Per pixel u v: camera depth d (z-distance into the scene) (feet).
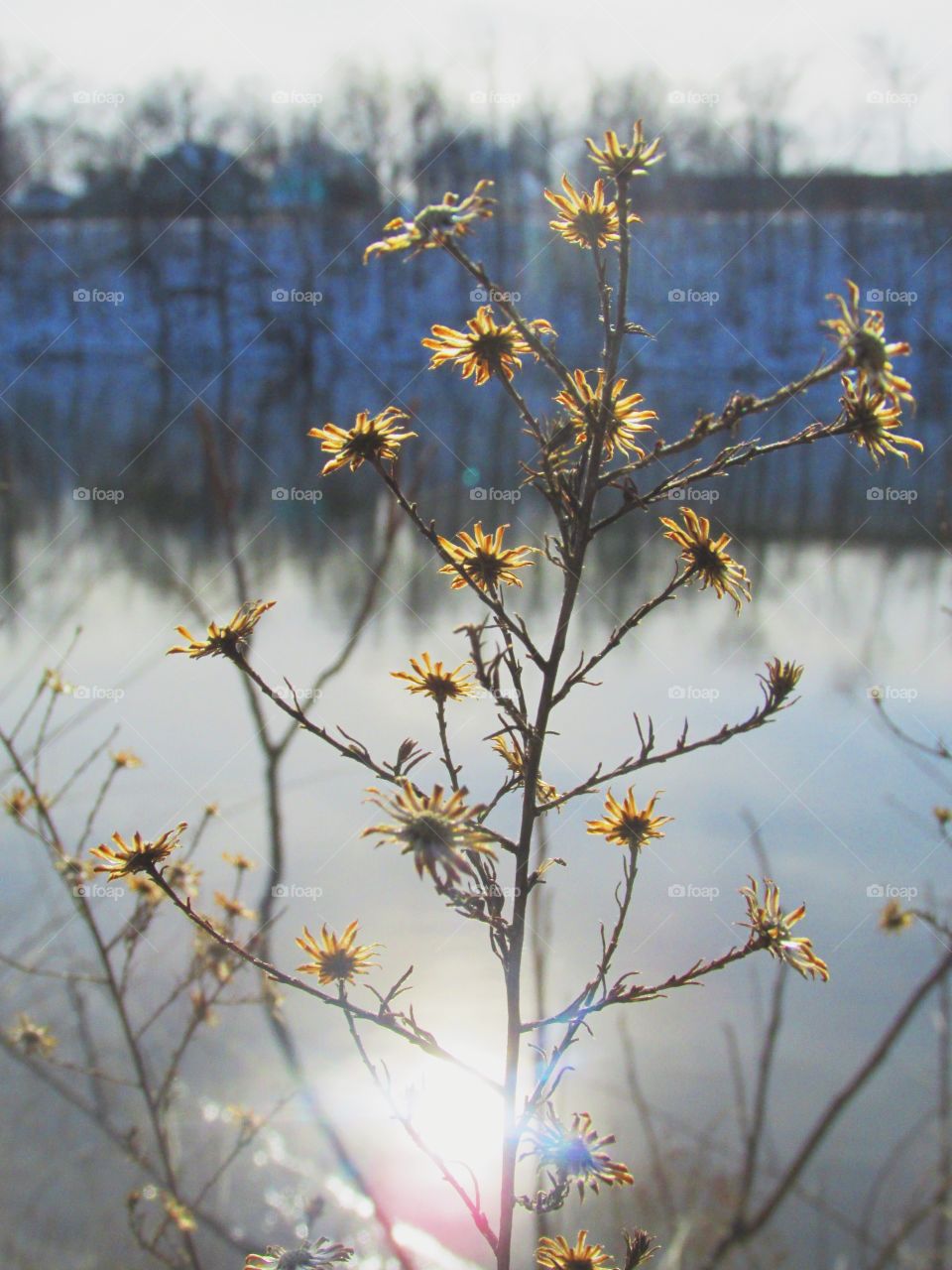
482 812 4.22
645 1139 15.79
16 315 105.19
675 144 81.61
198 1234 14.99
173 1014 17.62
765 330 79.30
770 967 19.58
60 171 103.60
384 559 12.29
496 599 5.08
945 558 42.47
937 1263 13.21
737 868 21.21
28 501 46.96
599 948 19.79
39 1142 16.20
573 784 24.31
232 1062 17.61
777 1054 17.52
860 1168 15.33
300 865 20.54
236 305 100.73
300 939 5.14
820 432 4.87
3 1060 17.06
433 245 4.63
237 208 103.50
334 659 30.22
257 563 39.68
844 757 25.14
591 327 56.29
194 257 103.14
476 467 55.31
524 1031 5.06
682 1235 13.00
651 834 5.20
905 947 19.40
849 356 4.61
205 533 44.24
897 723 26.73
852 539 45.70
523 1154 4.97
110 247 110.52
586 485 5.06
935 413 60.18
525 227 65.51
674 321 81.51
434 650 30.55
